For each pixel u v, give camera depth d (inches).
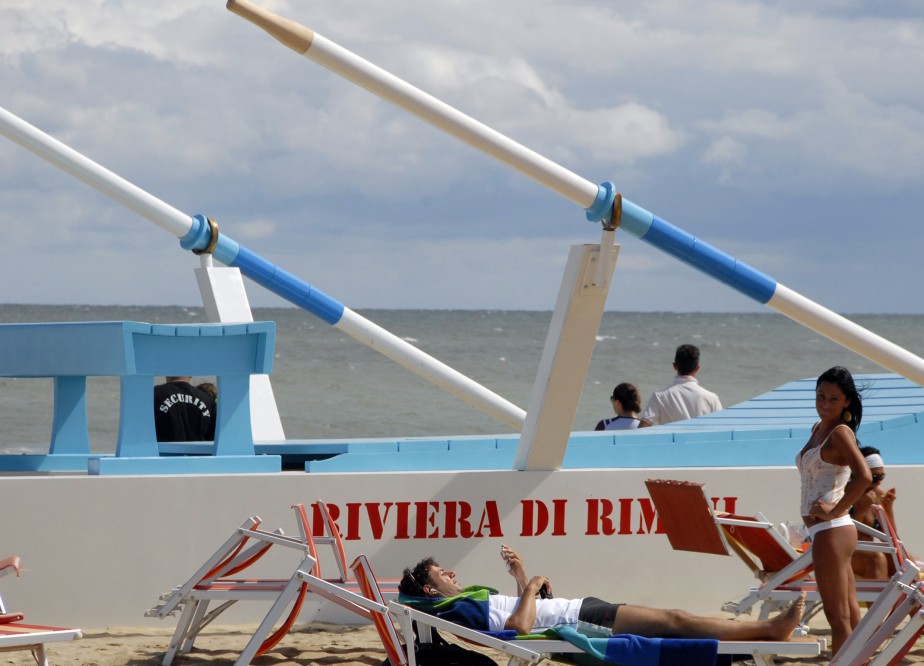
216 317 668.7
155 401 660.7
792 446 576.1
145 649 453.1
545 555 527.8
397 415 2593.5
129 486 491.2
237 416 522.6
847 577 405.7
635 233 519.8
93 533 488.1
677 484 444.1
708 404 756.0
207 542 497.4
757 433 583.2
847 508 401.4
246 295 682.2
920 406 654.5
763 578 465.1
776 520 550.0
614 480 535.8
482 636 395.5
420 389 2960.1
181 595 428.5
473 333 5772.6
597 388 3649.1
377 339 668.7
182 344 510.0
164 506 494.3
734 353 4638.3
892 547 461.1
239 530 426.0
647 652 389.1
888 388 697.6
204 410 673.0
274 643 400.2
